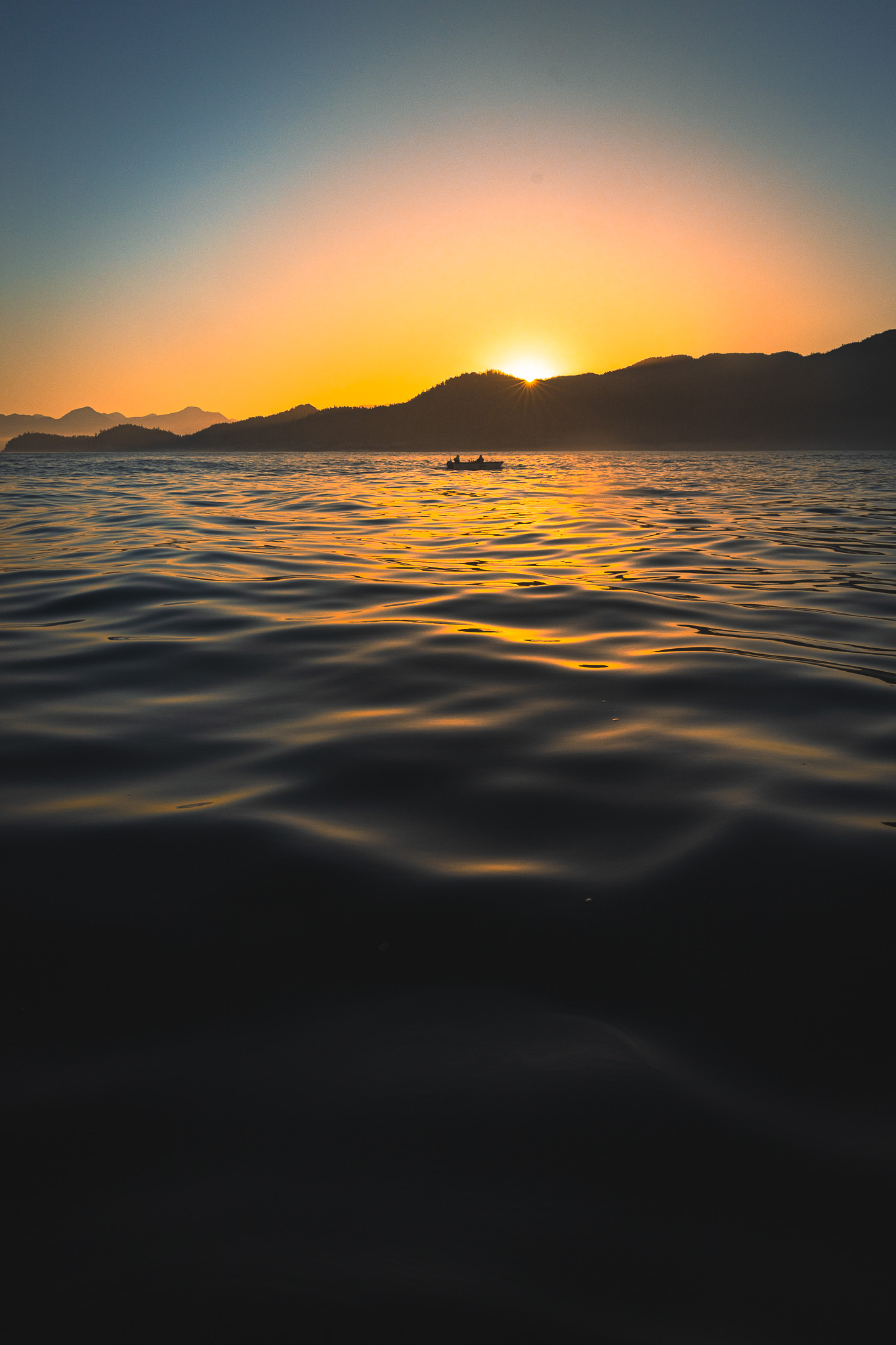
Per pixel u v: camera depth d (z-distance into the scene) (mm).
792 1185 2043
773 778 4676
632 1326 1715
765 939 3100
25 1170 2092
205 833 3994
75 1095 2350
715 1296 1780
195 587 11695
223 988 2844
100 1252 1880
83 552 15734
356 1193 2027
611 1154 2135
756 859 3691
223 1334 1703
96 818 4188
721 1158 2121
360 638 8531
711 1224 1945
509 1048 2533
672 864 3668
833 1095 2344
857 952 3016
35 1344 1687
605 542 17984
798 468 84750
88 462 130500
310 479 60312
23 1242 1904
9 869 3650
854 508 28875
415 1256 1869
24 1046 2568
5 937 3152
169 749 5277
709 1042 2570
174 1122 2246
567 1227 1938
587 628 9039
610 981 2867
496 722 5770
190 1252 1879
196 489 42188
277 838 3936
